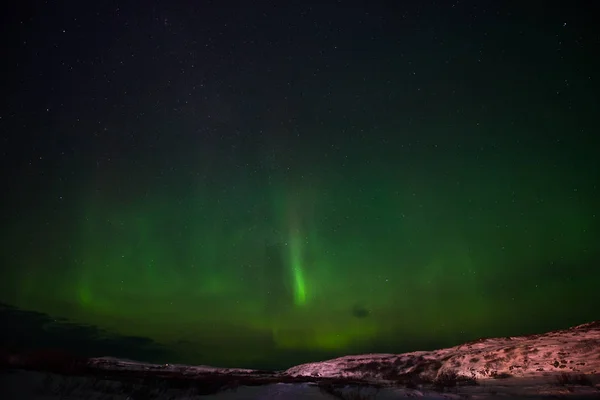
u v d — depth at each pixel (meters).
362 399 9.20
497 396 9.46
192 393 8.90
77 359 11.86
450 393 10.22
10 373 8.61
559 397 9.04
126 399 7.80
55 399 7.18
